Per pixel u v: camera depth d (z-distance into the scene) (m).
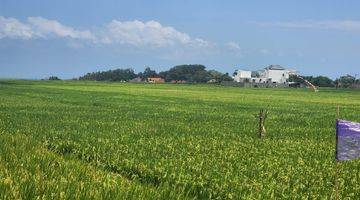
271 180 16.88
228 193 14.89
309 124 43.84
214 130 34.56
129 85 179.50
